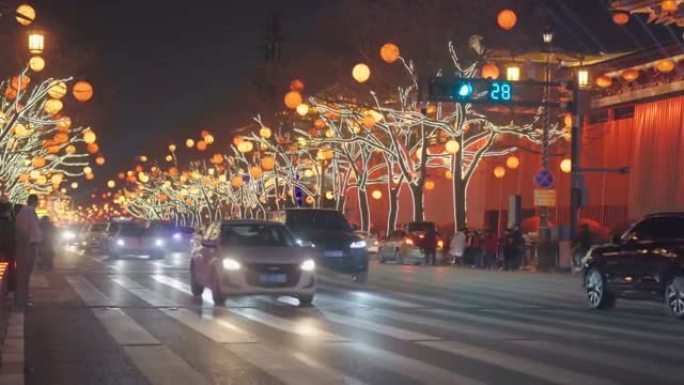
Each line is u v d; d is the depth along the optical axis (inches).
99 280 1027.3
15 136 1657.2
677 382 400.8
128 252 1596.9
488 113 1565.0
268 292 724.7
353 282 1079.0
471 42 1519.4
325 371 420.8
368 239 1897.1
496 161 2020.2
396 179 2049.7
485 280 1140.5
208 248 775.1
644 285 708.7
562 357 470.9
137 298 799.7
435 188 2320.4
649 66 1521.9
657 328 620.1
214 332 563.2
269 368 428.1
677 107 1480.1
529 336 560.1
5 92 1631.4
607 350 500.7
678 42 1445.6
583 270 781.3
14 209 653.3
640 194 1557.6
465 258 1534.2
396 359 457.7
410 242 1631.4
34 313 667.4
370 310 718.5
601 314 725.3
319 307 739.4
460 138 1588.3
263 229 792.3
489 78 1156.5
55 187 2760.8
